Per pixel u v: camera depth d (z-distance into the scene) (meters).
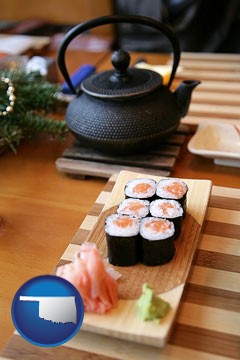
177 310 0.30
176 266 0.34
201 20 1.05
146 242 0.33
